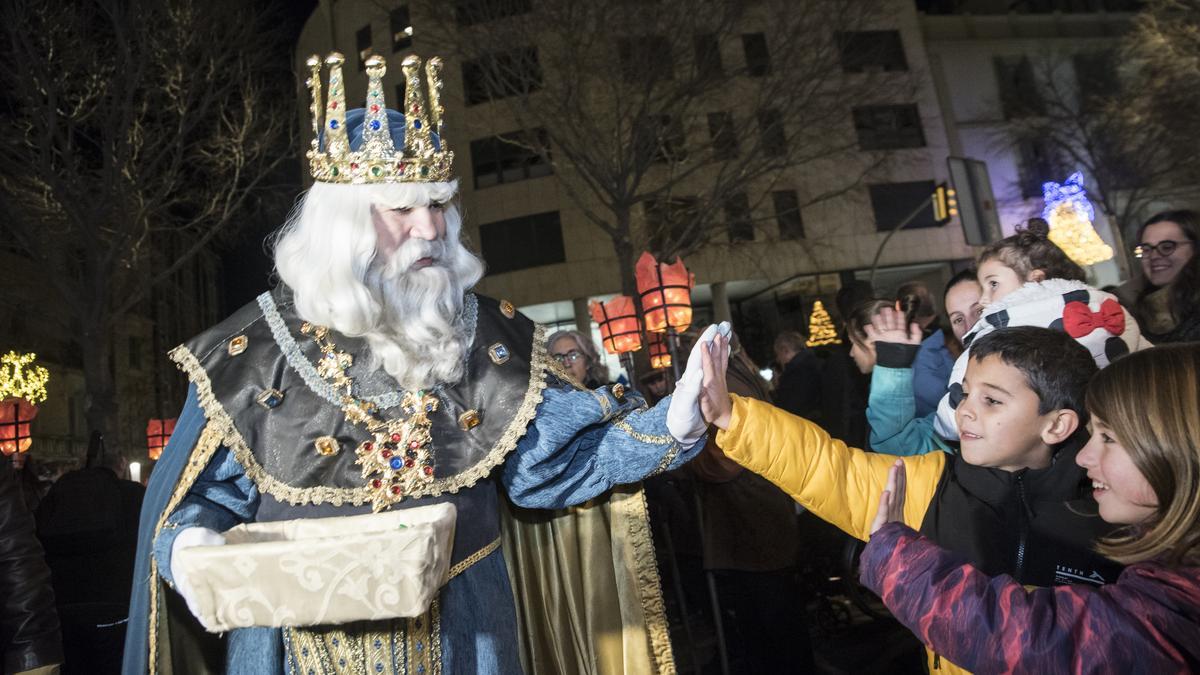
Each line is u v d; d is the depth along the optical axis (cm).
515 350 191
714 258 2338
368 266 180
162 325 3139
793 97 1564
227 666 180
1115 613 132
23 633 253
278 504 175
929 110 2509
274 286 204
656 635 206
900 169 2464
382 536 141
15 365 1394
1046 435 184
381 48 2283
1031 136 2589
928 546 154
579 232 2381
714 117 1802
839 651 500
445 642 173
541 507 197
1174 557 135
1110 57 2644
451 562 176
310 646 172
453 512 157
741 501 368
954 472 198
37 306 2389
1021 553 185
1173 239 344
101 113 1326
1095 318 222
